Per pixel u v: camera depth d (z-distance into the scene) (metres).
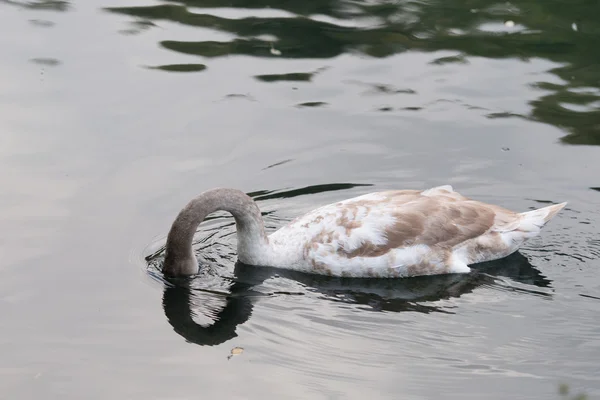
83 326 11.78
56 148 16.30
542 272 13.43
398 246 13.48
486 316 12.26
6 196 14.79
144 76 18.89
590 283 13.09
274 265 13.66
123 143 16.61
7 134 16.62
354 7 22.33
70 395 10.42
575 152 16.53
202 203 13.14
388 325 12.05
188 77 18.94
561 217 14.80
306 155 16.64
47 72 18.86
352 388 10.70
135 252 13.61
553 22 21.53
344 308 12.53
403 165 16.36
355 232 13.52
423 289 13.09
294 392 10.59
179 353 11.29
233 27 21.12
